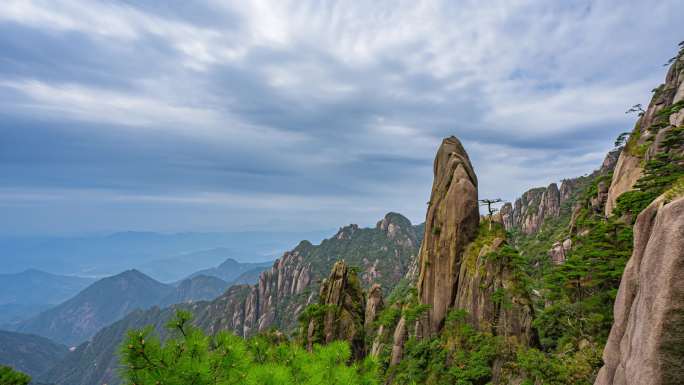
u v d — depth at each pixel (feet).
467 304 192.34
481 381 153.89
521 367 136.46
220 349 29.27
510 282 173.58
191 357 26.81
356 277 302.25
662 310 34.99
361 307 287.48
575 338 133.59
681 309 33.96
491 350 157.38
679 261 34.78
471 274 196.03
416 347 209.77
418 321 229.66
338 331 255.50
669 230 36.63
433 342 200.44
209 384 26.66
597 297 134.41
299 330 297.33
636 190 175.42
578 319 137.59
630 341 42.98
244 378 28.53
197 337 27.73
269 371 30.32
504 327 163.53
